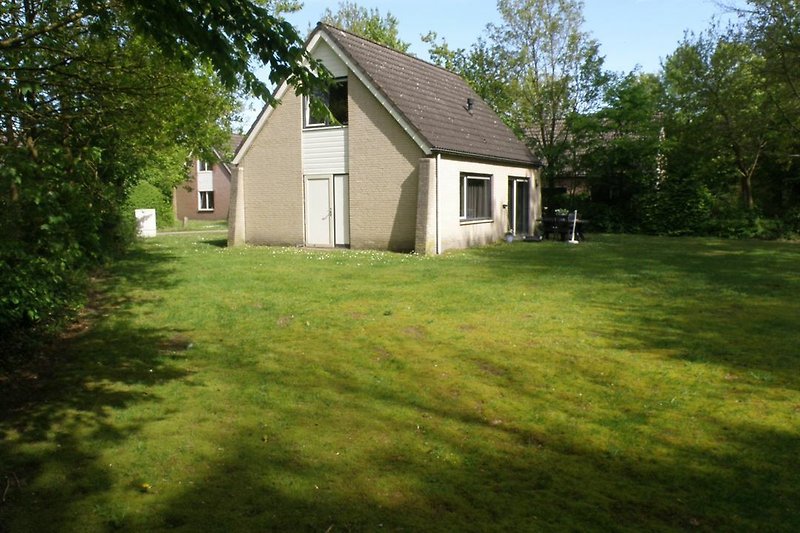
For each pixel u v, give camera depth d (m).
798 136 24.41
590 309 9.44
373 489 3.98
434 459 4.42
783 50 21.20
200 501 3.85
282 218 20.34
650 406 5.41
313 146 19.59
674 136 28.91
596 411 5.32
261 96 5.06
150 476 4.18
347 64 18.45
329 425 5.03
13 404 5.54
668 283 12.03
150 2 4.65
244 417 5.20
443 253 17.78
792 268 14.48
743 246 20.67
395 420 5.14
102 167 10.51
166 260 15.68
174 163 26.03
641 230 27.28
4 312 6.52
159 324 8.58
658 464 4.32
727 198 29.30
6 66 5.71
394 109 17.77
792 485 4.00
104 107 7.12
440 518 3.64
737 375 6.23
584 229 28.72
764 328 8.16
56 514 3.72
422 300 10.12
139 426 5.02
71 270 9.27
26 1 6.58
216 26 4.68
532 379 6.17
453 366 6.60
